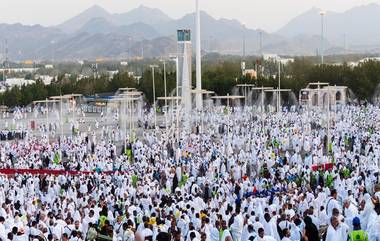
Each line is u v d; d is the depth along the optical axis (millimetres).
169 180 56094
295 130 87375
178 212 35469
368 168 54438
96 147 83000
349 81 149875
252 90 145250
